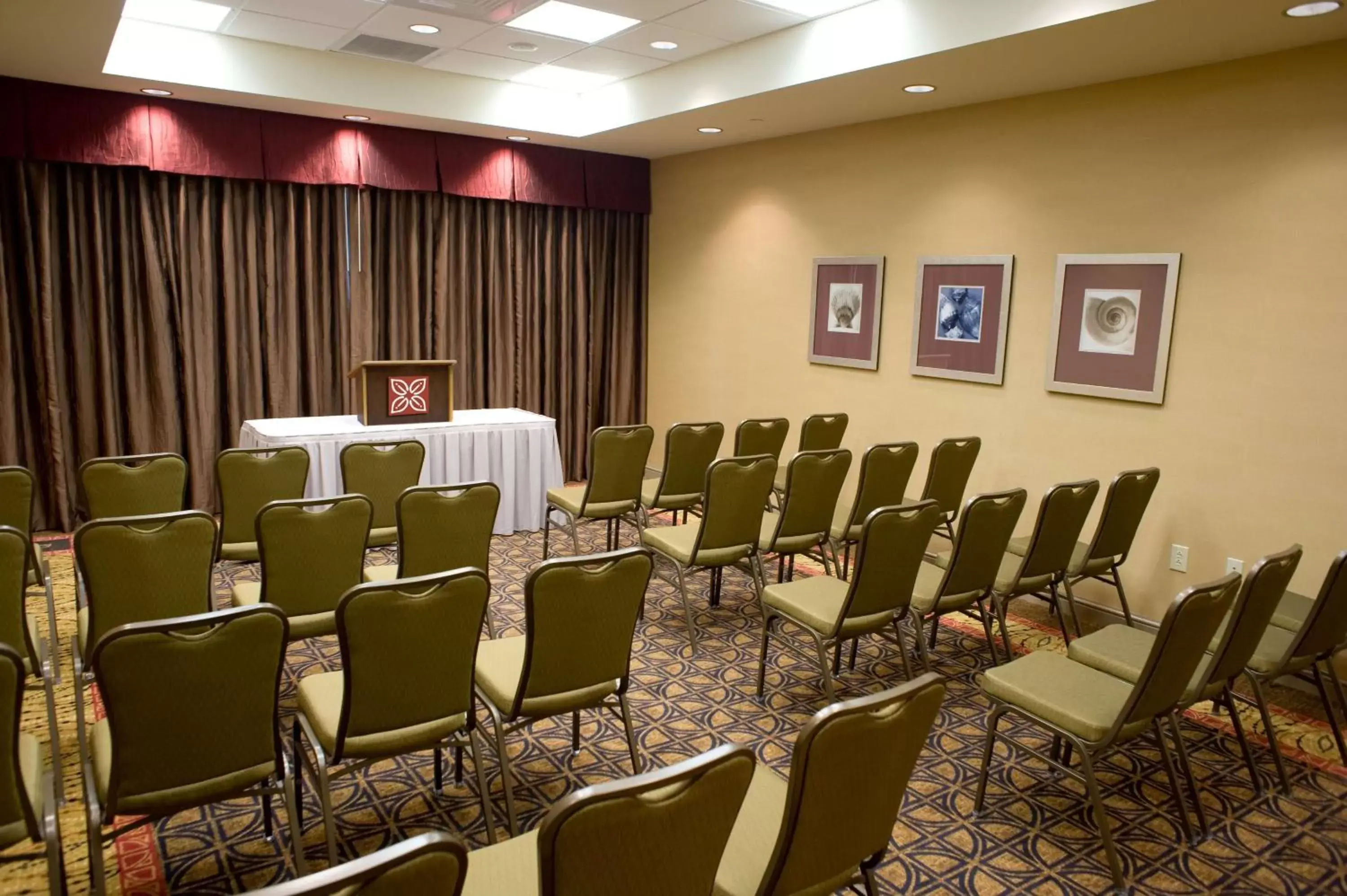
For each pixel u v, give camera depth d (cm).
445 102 625
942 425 563
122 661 188
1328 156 376
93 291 580
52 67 495
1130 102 447
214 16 494
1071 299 479
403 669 228
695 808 150
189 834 266
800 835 168
